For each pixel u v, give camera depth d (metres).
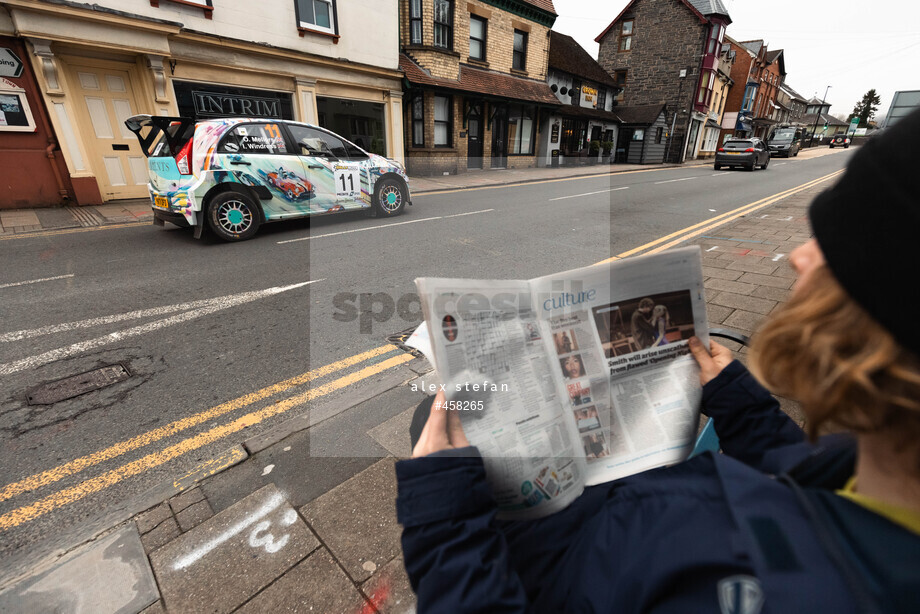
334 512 1.67
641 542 0.49
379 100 11.96
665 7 23.22
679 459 0.89
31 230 6.16
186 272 4.39
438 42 13.33
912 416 0.34
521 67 16.53
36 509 1.74
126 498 1.78
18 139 7.12
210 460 1.97
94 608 1.35
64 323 3.30
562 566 0.64
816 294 0.41
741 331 3.00
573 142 19.81
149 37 7.71
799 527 0.39
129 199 8.43
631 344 0.94
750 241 5.54
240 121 5.46
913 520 0.36
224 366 2.75
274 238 5.71
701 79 23.53
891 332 0.31
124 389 2.52
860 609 0.31
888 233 0.32
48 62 6.95
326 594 1.37
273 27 9.49
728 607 0.39
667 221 6.99
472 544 0.62
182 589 1.40
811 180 14.51
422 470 0.64
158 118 4.98
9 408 2.36
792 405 2.12
